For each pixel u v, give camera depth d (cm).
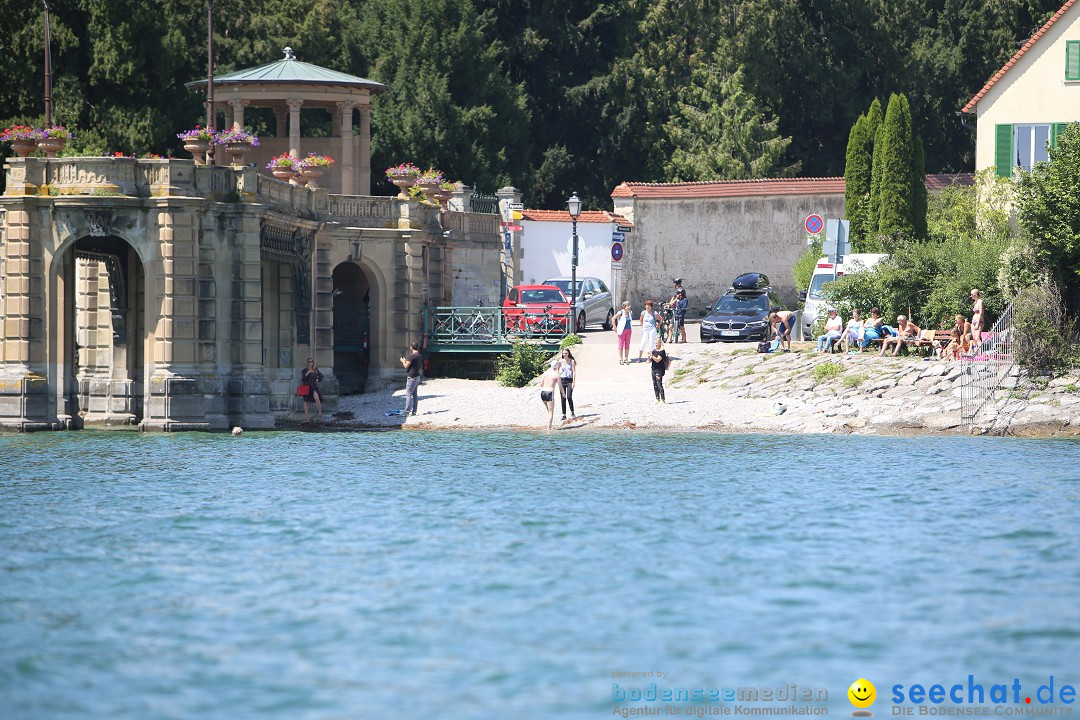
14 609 8362
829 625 7906
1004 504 11294
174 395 16688
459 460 14338
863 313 18862
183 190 16675
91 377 17562
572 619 8075
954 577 8912
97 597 8631
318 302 19212
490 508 11438
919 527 10450
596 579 8950
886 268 18925
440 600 8488
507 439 16275
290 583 8931
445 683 7025
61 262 17012
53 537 10356
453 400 18862
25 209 16588
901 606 8256
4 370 16800
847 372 17488
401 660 7381
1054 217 17350
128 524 10844
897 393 16750
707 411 17212
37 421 16800
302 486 12638
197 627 7975
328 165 19612
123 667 7300
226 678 7125
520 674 7156
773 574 9038
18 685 7044
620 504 11556
